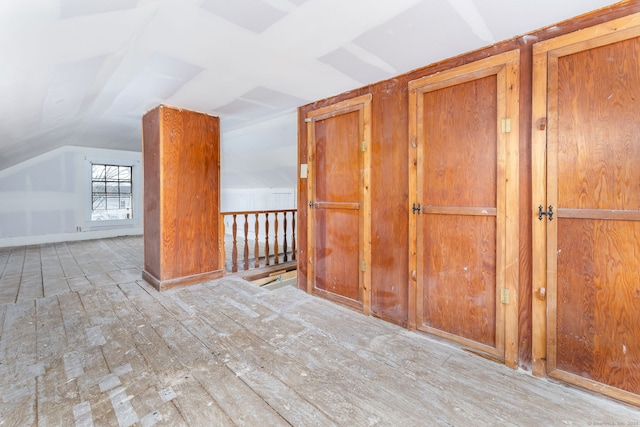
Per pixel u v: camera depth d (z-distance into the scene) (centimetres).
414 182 218
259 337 216
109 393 154
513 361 179
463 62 193
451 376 172
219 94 271
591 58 149
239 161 543
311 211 300
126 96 276
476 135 190
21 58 147
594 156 150
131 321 240
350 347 203
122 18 142
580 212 155
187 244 329
